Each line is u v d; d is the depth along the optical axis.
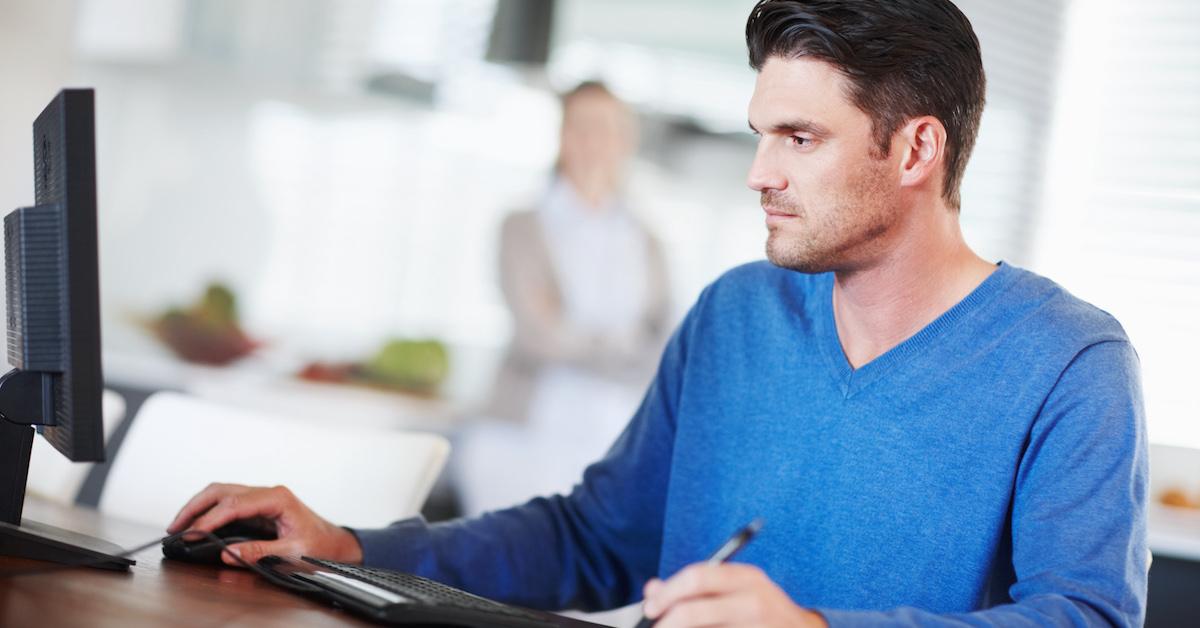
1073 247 3.57
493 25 4.45
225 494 1.28
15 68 4.19
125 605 0.95
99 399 1.07
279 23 4.58
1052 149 3.67
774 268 1.47
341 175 4.54
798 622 0.88
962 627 0.97
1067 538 1.13
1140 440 1.18
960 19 1.24
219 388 4.21
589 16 4.41
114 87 4.66
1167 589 2.74
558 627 1.05
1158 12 3.56
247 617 0.96
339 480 1.77
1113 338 1.23
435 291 4.44
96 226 1.06
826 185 1.21
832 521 1.30
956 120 1.24
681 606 0.85
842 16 1.19
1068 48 3.69
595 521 1.50
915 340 1.29
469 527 1.41
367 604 1.01
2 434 1.18
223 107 4.62
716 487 1.41
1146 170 3.53
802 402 1.36
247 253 4.57
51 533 1.23
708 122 4.32
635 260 4.15
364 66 4.53
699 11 4.32
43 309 1.07
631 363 4.15
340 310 4.50
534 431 4.08
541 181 4.38
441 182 4.47
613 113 4.14
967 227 3.74
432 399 4.20
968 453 1.24
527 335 4.11
